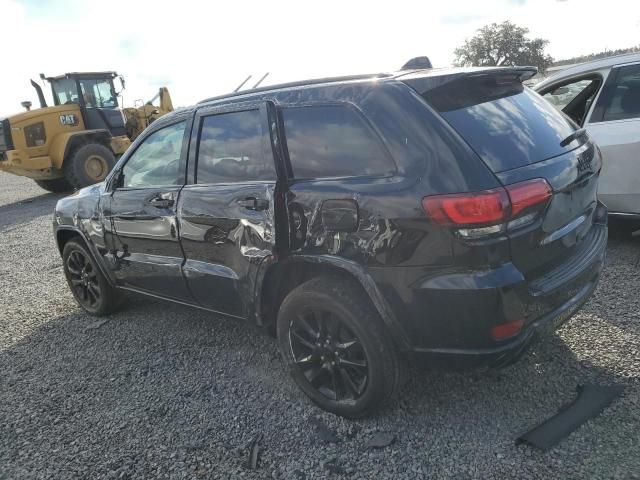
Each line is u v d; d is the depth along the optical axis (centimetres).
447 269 234
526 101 291
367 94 266
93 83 1365
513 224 232
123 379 356
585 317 358
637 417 256
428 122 245
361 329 263
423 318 245
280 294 311
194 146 345
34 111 1264
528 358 318
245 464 261
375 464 250
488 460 243
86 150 1290
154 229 366
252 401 314
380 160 255
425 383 307
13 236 891
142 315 464
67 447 288
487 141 246
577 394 281
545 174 249
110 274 431
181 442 282
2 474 271
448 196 229
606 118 469
